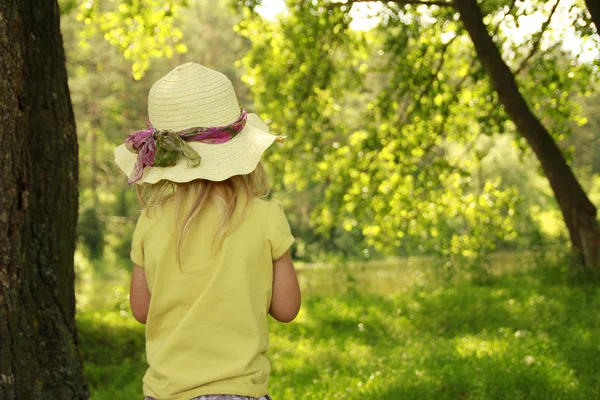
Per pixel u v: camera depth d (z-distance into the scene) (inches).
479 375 203.2
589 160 1462.8
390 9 458.9
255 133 99.8
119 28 468.8
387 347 304.3
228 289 92.7
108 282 995.9
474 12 429.7
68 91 176.2
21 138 138.9
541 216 1002.7
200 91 97.2
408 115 491.5
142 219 98.3
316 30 474.3
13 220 140.0
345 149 527.8
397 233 539.8
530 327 299.3
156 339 95.0
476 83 467.8
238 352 91.4
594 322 282.4
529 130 453.1
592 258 449.1
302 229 1304.1
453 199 529.0
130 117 1423.5
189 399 89.7
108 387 241.1
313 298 470.9
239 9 475.5
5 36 132.3
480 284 483.8
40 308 155.7
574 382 193.8
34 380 147.1
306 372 254.7
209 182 96.3
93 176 1395.2
